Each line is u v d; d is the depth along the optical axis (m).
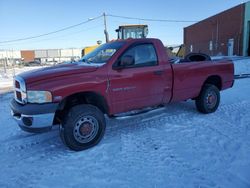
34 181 3.18
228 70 6.14
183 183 2.99
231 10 32.03
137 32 16.67
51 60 67.00
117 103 4.31
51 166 3.56
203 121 5.27
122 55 4.30
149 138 4.45
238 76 12.66
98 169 3.41
